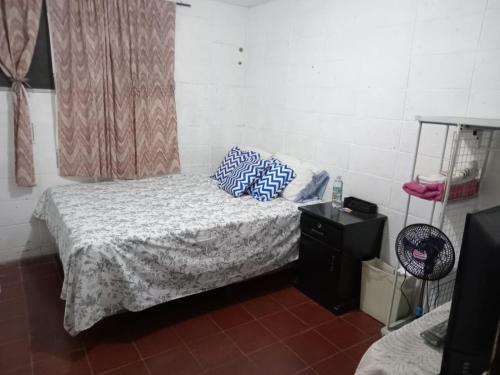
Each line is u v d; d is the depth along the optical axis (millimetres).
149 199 2789
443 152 2189
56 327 2225
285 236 2678
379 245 2623
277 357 2049
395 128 2461
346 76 2770
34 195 3051
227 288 2627
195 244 2246
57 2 2771
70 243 1992
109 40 2973
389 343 1225
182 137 3662
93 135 3037
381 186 2594
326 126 2994
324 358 2055
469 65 2041
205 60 3621
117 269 1989
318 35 2971
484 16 1954
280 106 3467
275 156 3385
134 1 3025
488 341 926
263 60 3611
